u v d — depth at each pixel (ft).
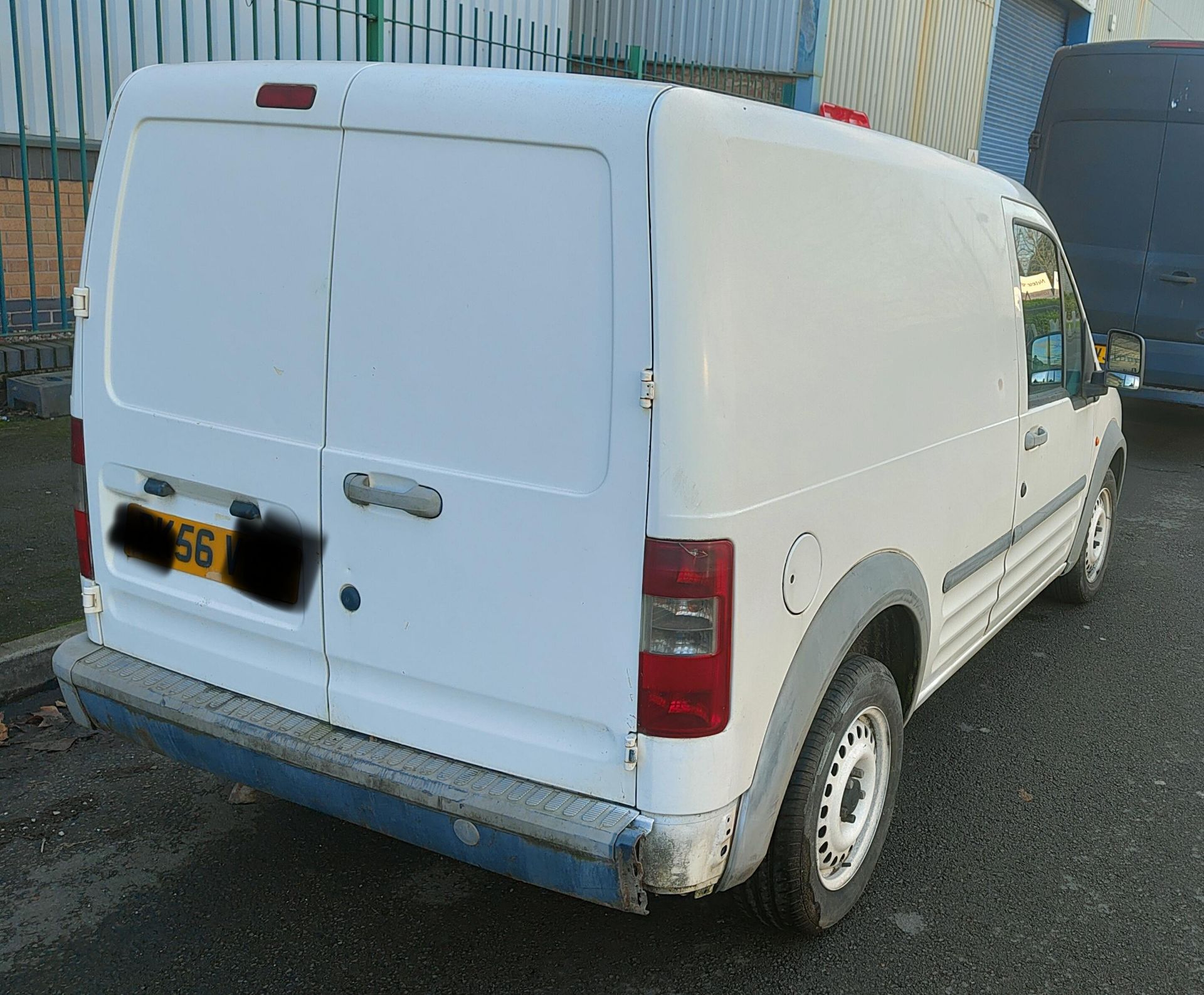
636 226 7.29
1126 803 12.76
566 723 8.11
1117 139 30.04
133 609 10.18
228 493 9.25
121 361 9.68
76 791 11.86
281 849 11.10
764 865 9.12
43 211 24.93
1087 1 64.85
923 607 10.80
